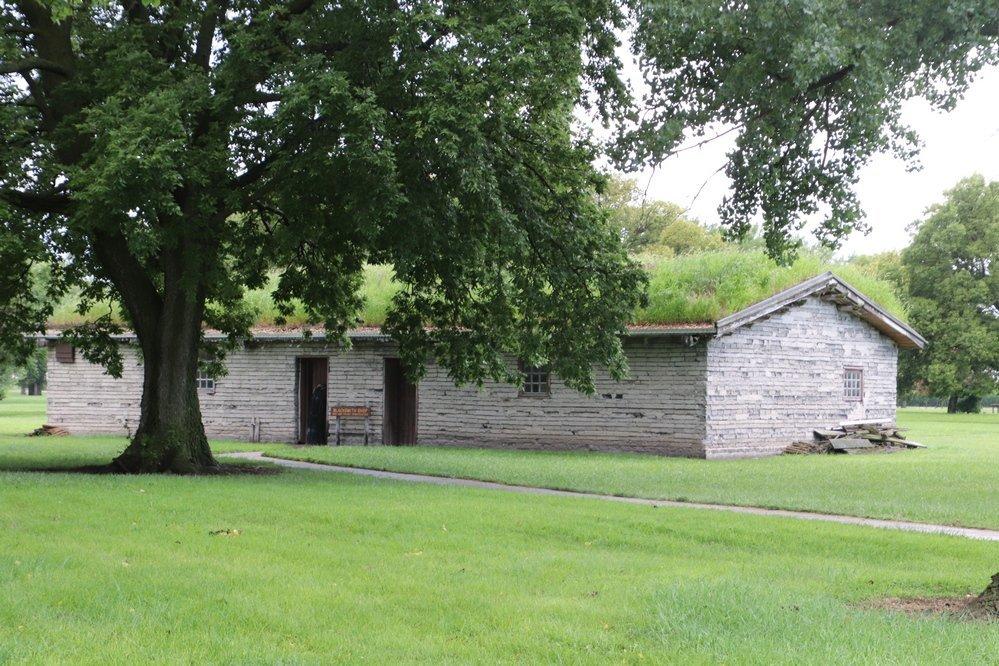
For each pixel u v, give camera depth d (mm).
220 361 25859
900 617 7598
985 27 14406
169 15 20016
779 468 23578
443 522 12688
